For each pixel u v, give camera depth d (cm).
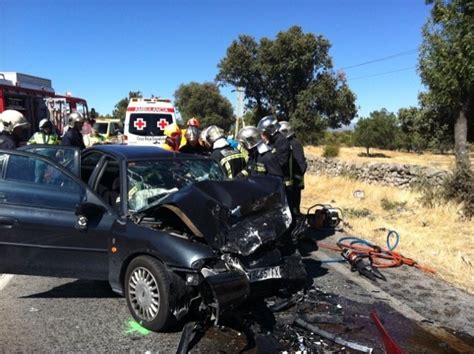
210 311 409
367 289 540
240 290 390
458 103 1450
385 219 973
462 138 1562
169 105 1485
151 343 397
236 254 411
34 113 1394
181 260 395
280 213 465
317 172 1803
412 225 912
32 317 448
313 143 4419
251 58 4141
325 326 434
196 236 423
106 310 467
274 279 434
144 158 521
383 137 4612
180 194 440
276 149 673
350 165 1605
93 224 463
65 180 493
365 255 639
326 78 3959
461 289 547
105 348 387
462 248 740
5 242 486
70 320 442
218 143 645
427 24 1325
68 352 380
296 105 4166
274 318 442
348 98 4053
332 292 528
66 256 475
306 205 1178
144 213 448
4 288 528
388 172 1411
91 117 1794
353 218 973
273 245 450
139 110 1466
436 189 1101
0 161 516
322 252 700
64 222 472
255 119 4319
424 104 2400
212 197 444
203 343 394
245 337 405
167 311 404
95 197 477
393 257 652
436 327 442
